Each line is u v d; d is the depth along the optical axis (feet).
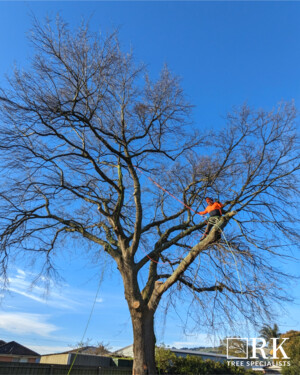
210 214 31.68
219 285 31.09
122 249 34.32
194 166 38.52
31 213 35.63
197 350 101.65
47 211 36.42
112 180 37.65
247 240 32.53
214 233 30.14
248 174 33.30
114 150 33.32
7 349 121.29
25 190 34.50
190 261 30.99
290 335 92.02
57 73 31.71
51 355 71.36
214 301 30.17
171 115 35.73
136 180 35.63
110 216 34.96
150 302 32.32
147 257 35.96
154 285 35.42
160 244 37.78
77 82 31.60
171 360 71.61
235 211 29.66
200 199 38.37
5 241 33.68
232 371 73.05
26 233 36.06
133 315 31.78
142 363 29.76
